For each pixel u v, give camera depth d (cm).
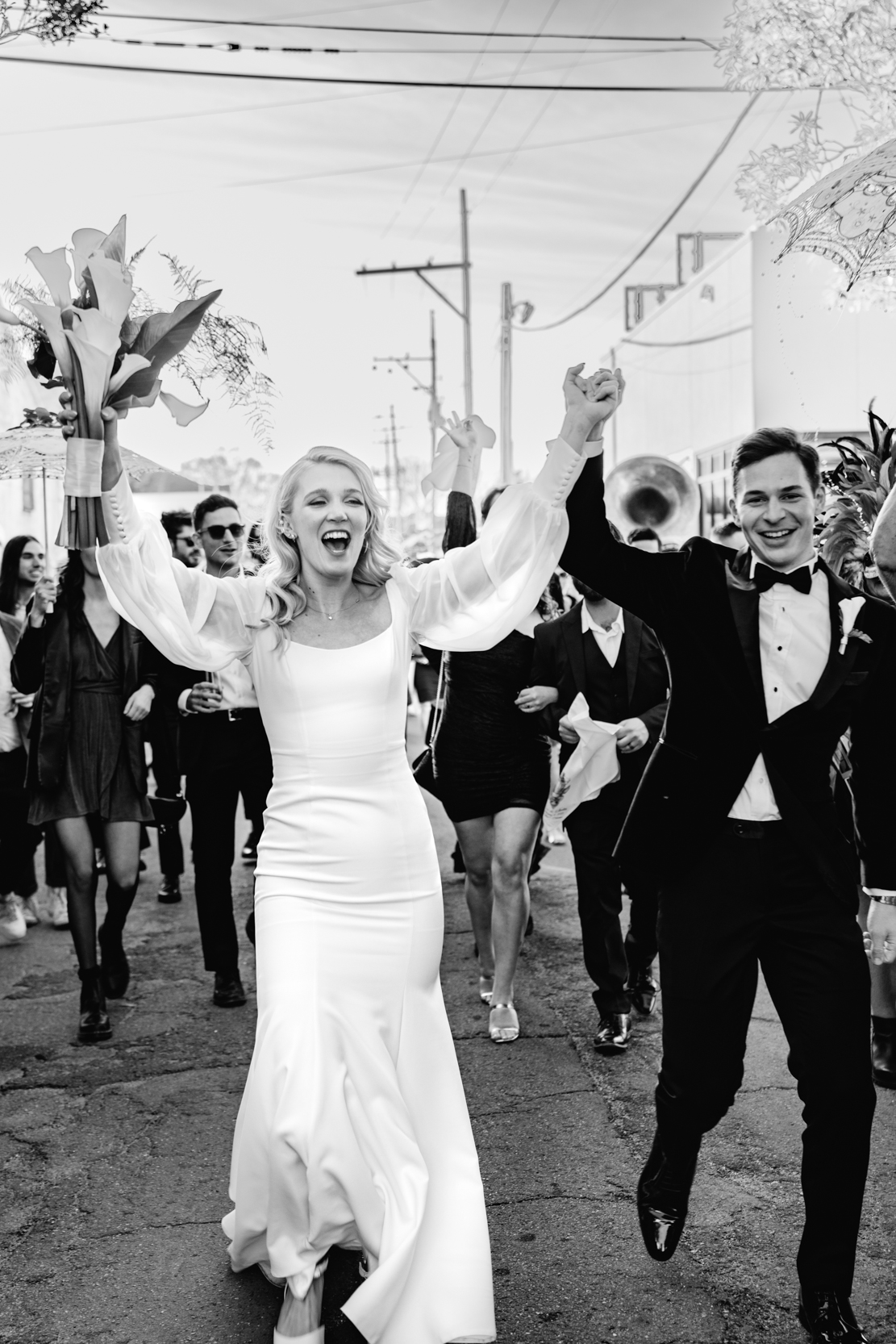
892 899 315
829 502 546
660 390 2603
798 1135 408
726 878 302
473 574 322
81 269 304
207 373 333
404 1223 284
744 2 570
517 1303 316
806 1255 295
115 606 309
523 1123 427
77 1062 505
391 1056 311
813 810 300
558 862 878
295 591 316
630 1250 341
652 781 313
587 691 504
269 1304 320
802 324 1609
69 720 537
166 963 646
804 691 301
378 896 311
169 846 775
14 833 687
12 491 1622
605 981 496
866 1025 294
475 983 591
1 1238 361
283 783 318
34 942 698
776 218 475
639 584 313
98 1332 310
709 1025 305
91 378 296
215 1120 440
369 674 314
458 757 523
